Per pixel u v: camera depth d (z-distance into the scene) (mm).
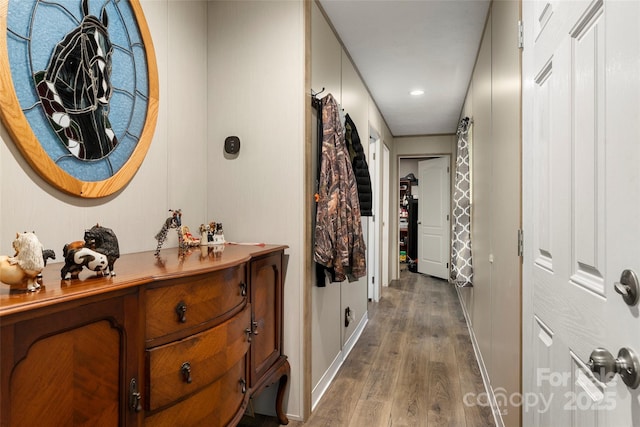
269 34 2049
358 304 3559
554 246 1097
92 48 1382
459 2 2314
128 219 1574
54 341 819
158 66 1746
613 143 748
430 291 5465
